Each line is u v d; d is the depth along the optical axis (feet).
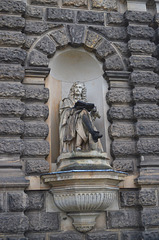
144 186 27.27
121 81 30.76
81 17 31.78
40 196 26.13
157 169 27.84
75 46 31.30
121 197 27.43
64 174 24.53
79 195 24.70
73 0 32.45
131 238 26.61
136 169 28.35
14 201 24.66
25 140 27.17
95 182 24.91
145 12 32.91
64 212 26.45
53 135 29.45
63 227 26.16
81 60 32.50
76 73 33.06
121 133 28.81
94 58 31.86
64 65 32.48
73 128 27.37
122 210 27.32
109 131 29.22
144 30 32.07
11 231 23.97
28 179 26.13
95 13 32.35
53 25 30.89
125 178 27.78
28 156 26.81
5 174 25.12
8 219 24.16
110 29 32.04
